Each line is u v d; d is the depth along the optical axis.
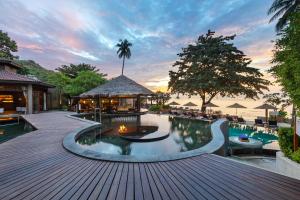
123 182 3.35
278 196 2.83
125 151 8.14
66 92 23.22
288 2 13.78
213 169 3.99
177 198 2.79
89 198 2.78
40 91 20.64
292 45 4.33
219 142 6.09
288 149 4.56
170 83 26.33
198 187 3.15
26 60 38.44
